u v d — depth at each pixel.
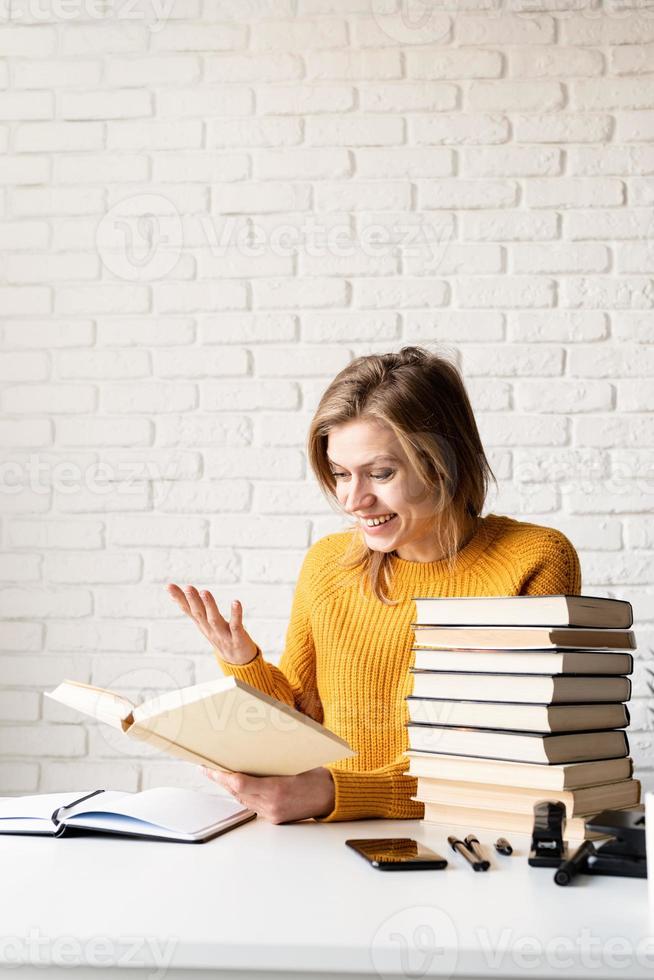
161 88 2.29
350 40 2.27
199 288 2.26
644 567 2.15
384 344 2.22
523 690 1.01
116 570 2.22
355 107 2.26
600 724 1.06
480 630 1.04
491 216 2.22
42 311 2.28
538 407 2.19
